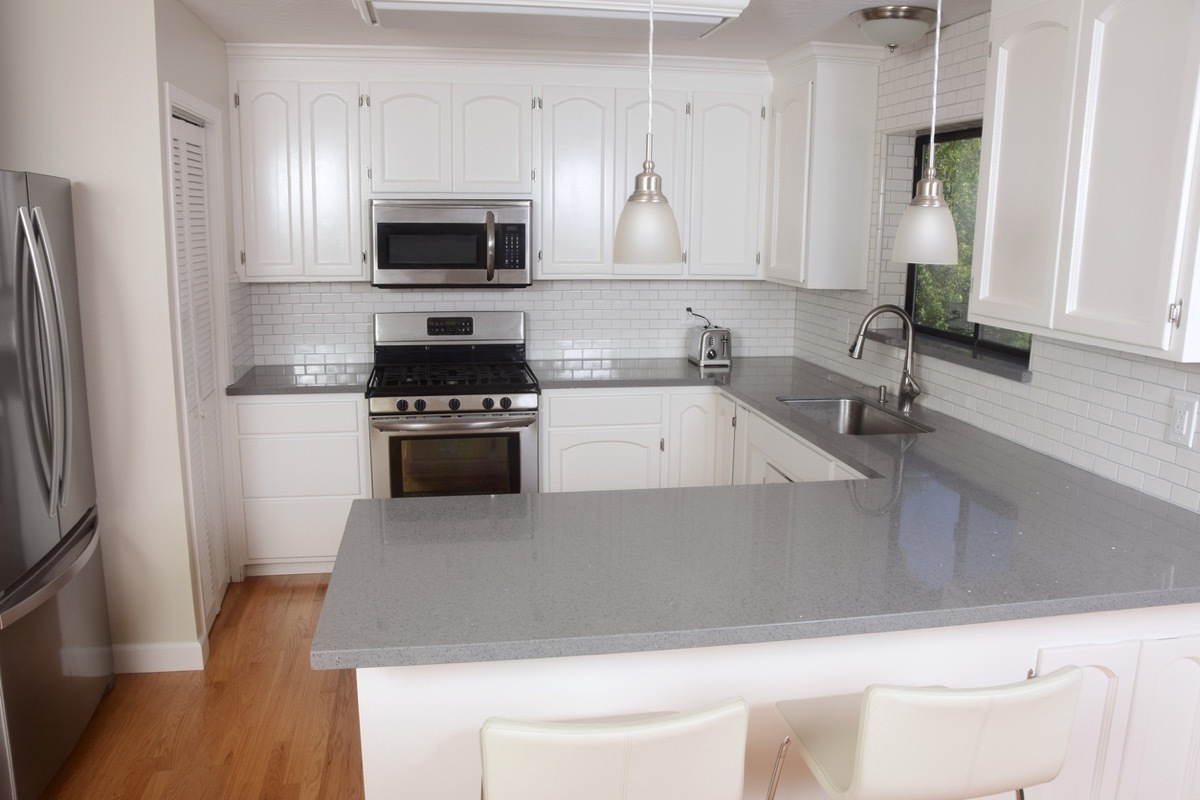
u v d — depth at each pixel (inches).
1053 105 93.9
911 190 158.4
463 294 184.5
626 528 90.1
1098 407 108.1
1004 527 90.7
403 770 74.7
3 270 96.8
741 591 75.2
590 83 170.2
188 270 132.9
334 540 165.5
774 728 79.4
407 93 165.3
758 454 150.6
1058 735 65.9
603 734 57.3
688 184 176.9
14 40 114.5
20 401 99.0
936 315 152.9
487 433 164.1
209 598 143.9
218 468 154.6
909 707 61.9
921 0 124.4
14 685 96.8
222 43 156.0
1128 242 84.0
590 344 191.5
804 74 159.9
